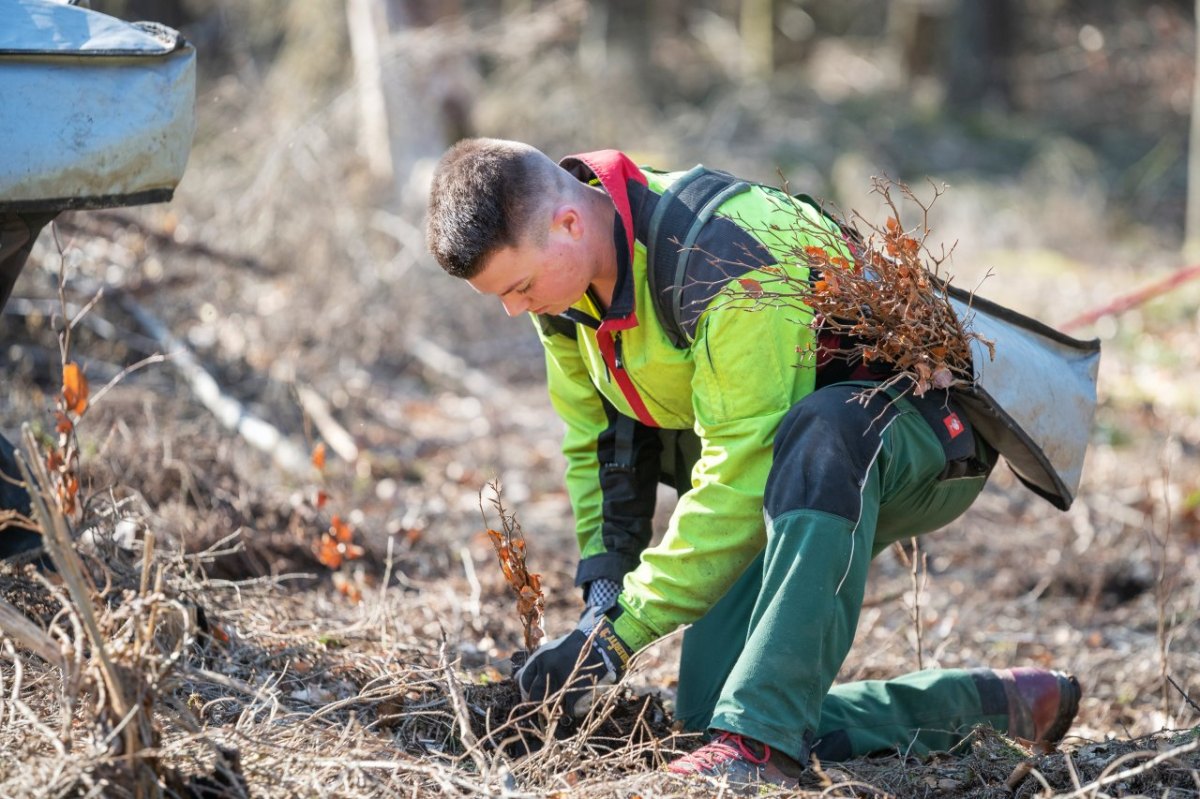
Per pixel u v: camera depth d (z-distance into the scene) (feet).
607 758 11.21
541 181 11.18
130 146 11.59
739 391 11.26
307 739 11.02
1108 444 31.32
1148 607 20.95
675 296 11.42
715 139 69.41
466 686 12.91
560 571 20.43
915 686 13.20
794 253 11.19
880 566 22.98
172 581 13.08
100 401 24.34
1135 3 101.40
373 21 44.14
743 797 10.26
